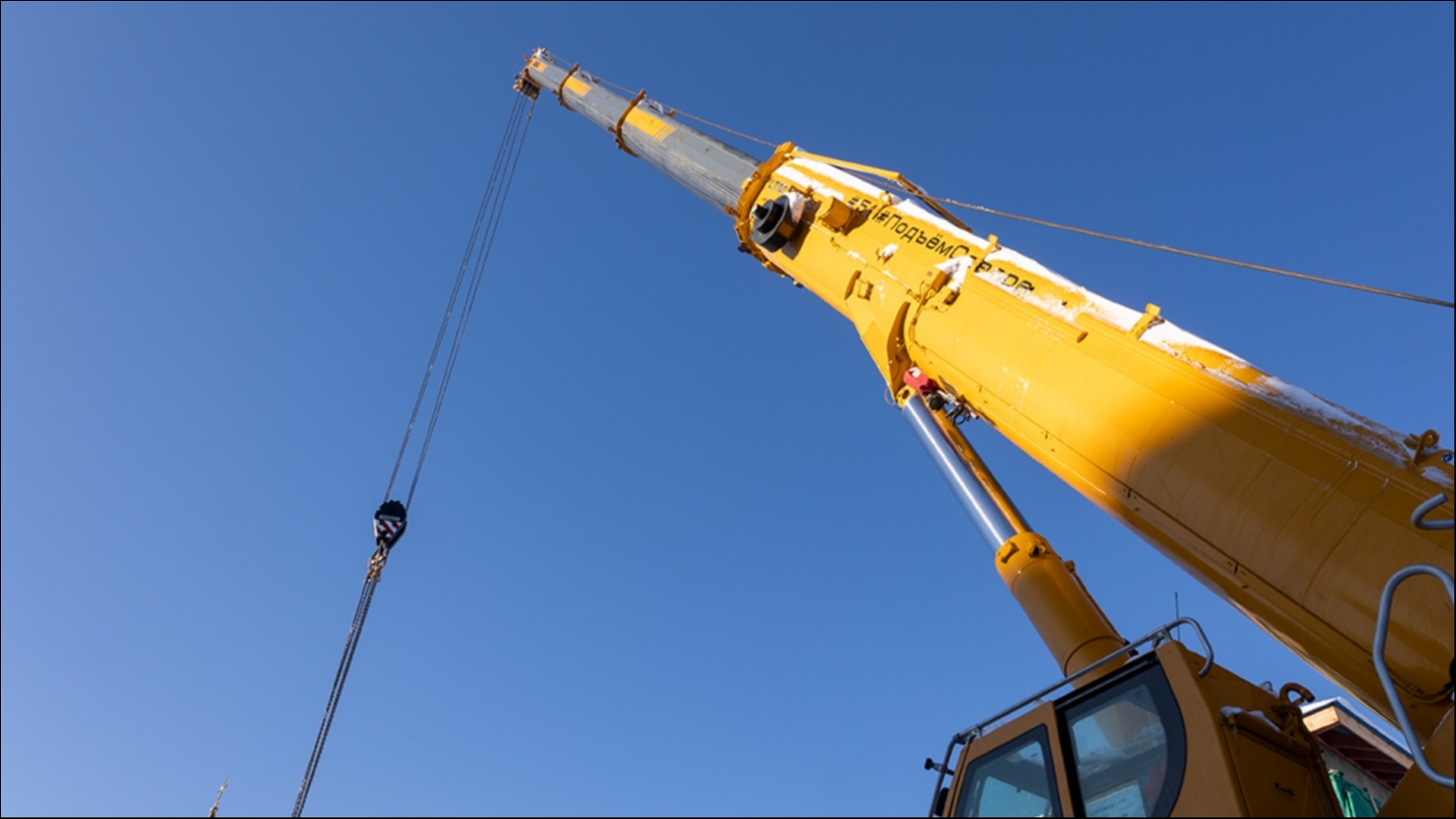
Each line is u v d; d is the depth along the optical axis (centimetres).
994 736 777
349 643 1534
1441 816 587
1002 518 1069
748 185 1628
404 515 1659
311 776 1387
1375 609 678
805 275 1475
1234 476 776
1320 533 716
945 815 777
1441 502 583
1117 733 693
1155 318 937
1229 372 845
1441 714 648
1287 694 695
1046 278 1069
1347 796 781
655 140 1958
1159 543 866
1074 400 927
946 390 1156
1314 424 766
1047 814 700
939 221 1277
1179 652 685
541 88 2798
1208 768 621
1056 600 952
